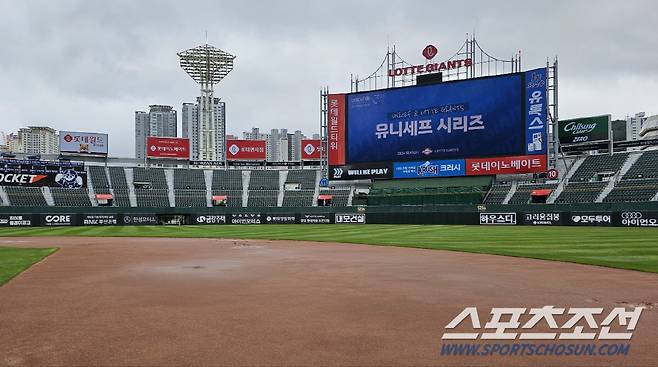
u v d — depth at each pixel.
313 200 69.19
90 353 6.13
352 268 14.70
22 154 71.44
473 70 52.78
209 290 10.81
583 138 59.75
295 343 6.52
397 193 56.72
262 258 18.02
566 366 5.61
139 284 11.73
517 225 45.94
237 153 78.00
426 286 11.16
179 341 6.64
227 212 58.47
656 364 5.66
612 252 18.33
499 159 49.16
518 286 11.02
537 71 47.28
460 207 49.28
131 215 56.47
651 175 52.38
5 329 7.38
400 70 56.59
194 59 94.12
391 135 54.28
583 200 52.00
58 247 24.16
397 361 5.77
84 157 73.12
